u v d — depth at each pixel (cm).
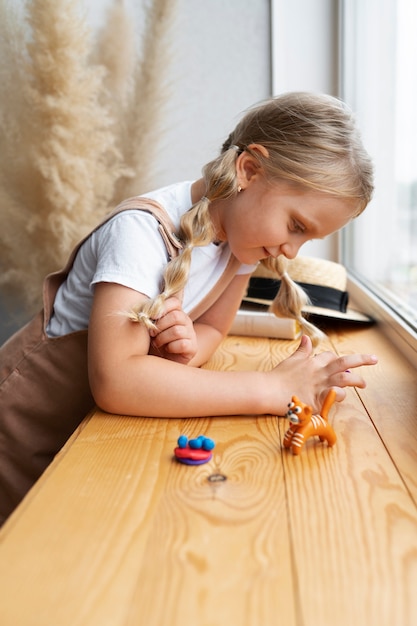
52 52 178
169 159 223
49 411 108
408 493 64
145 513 60
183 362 97
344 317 149
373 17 177
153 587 49
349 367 91
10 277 195
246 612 46
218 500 63
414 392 99
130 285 89
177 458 72
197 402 86
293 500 63
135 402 86
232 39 215
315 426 76
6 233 192
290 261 158
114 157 207
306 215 92
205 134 221
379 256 174
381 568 51
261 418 87
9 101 187
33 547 54
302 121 92
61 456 74
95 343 88
